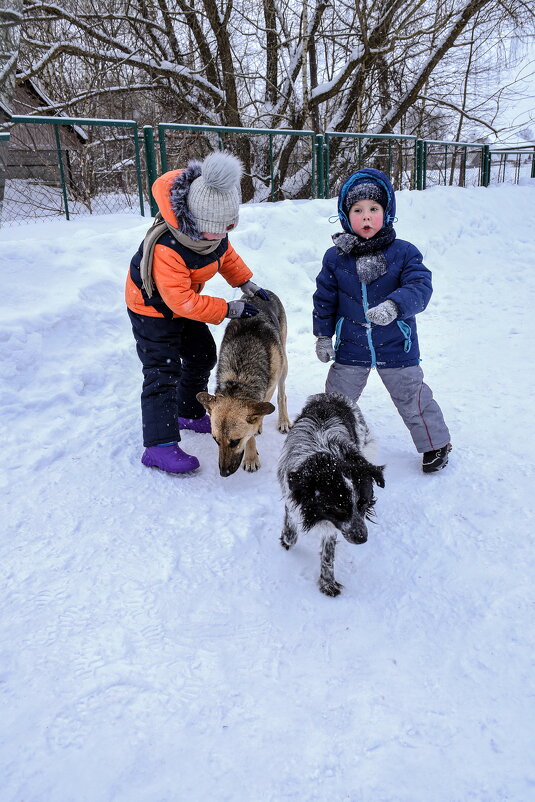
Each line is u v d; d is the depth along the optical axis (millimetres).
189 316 3623
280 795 1890
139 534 3232
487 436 4309
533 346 6125
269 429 4734
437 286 8711
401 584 2916
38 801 1858
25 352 4723
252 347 4125
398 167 14508
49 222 8078
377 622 2668
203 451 4270
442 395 5062
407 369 3764
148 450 3895
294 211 8836
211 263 3752
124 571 2932
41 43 13727
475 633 2570
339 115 15727
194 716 2166
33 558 2996
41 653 2422
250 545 3197
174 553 3082
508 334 6555
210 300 3674
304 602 2797
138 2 14578
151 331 3773
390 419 4707
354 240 3629
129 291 3775
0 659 2385
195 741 2070
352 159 14133
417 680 2334
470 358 5895
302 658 2453
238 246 7633
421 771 1960
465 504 3518
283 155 12516
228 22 14773
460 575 2943
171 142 11922
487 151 18312
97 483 3693
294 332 6629
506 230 11891
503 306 7633
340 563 3086
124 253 6699
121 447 4109
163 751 2033
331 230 8867
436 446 3789
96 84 15914
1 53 3627
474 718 2152
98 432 4270
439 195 11930
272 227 8320
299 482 2697
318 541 3283
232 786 1918
